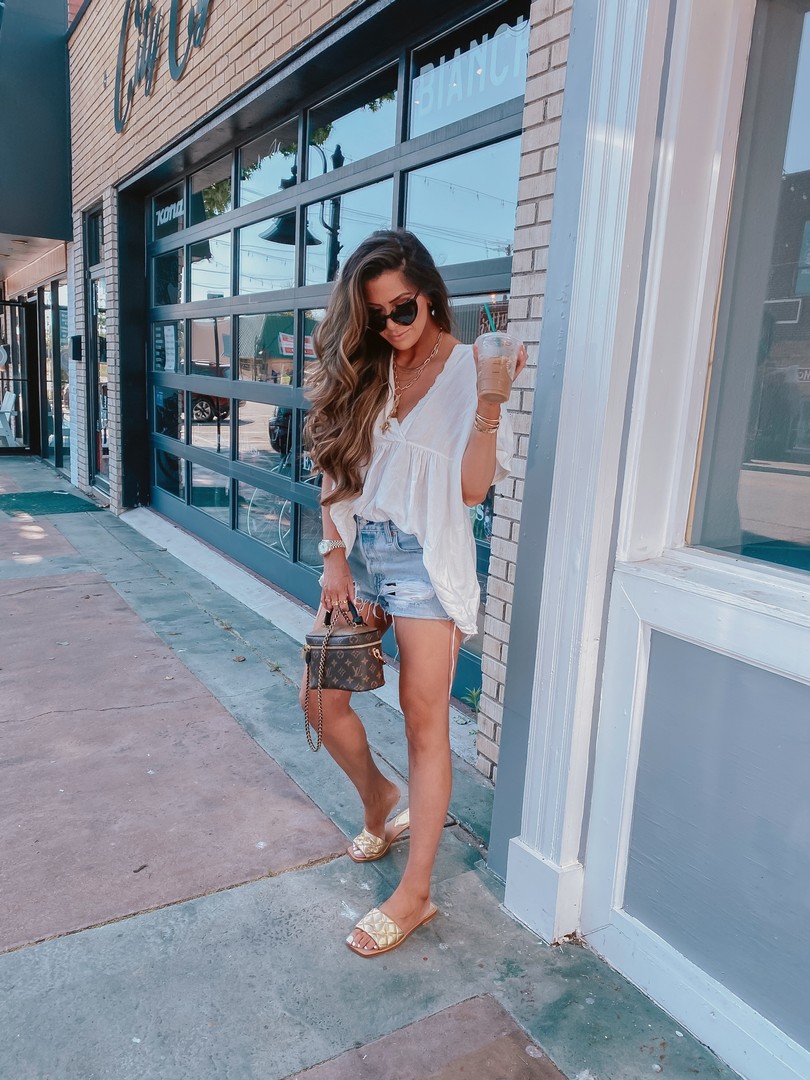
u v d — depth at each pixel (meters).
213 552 5.67
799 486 1.59
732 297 1.69
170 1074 1.54
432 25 3.17
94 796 2.51
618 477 1.73
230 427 5.42
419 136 3.26
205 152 5.33
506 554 2.54
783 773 1.48
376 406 1.79
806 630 1.40
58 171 8.14
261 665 3.67
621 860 1.84
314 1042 1.63
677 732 1.68
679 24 1.54
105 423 7.75
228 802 2.51
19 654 3.70
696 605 1.58
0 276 12.65
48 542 6.00
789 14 1.54
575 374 1.76
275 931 1.94
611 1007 1.75
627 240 1.62
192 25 4.82
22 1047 1.59
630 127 1.58
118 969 1.80
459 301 3.14
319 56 3.56
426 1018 1.70
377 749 2.89
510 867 2.03
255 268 4.96
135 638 3.96
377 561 1.88
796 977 1.49
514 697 2.03
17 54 7.74
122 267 6.85
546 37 2.22
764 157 1.61
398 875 2.17
